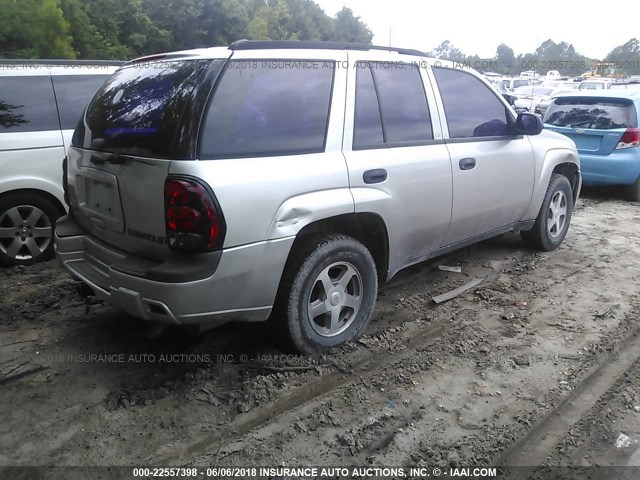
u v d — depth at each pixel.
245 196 3.02
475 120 4.67
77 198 3.77
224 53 3.17
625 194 8.87
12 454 2.79
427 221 4.19
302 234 3.44
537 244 5.85
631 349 3.93
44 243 5.43
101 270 3.48
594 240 6.50
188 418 3.07
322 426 3.04
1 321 4.15
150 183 3.04
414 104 4.14
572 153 5.89
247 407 3.16
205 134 2.98
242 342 3.82
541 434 3.02
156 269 2.97
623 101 8.51
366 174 3.65
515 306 4.57
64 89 5.52
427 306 4.54
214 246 2.95
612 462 2.83
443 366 3.65
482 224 4.84
